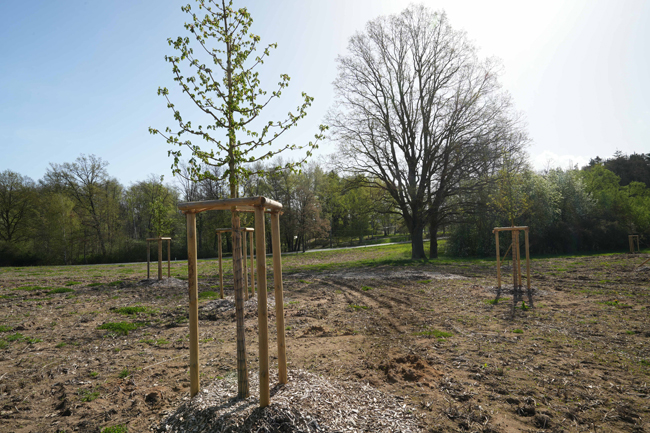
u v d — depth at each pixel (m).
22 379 4.76
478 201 23.73
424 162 24.48
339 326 7.26
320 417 3.18
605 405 3.58
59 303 10.38
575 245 25.30
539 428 3.20
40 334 7.05
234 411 3.21
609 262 16.69
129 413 3.69
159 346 6.20
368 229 55.22
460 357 5.11
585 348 5.32
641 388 3.92
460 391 3.99
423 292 11.11
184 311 9.05
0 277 18.08
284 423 3.04
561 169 28.86
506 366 4.72
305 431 2.99
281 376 3.88
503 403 3.69
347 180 26.05
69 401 4.04
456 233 27.08
